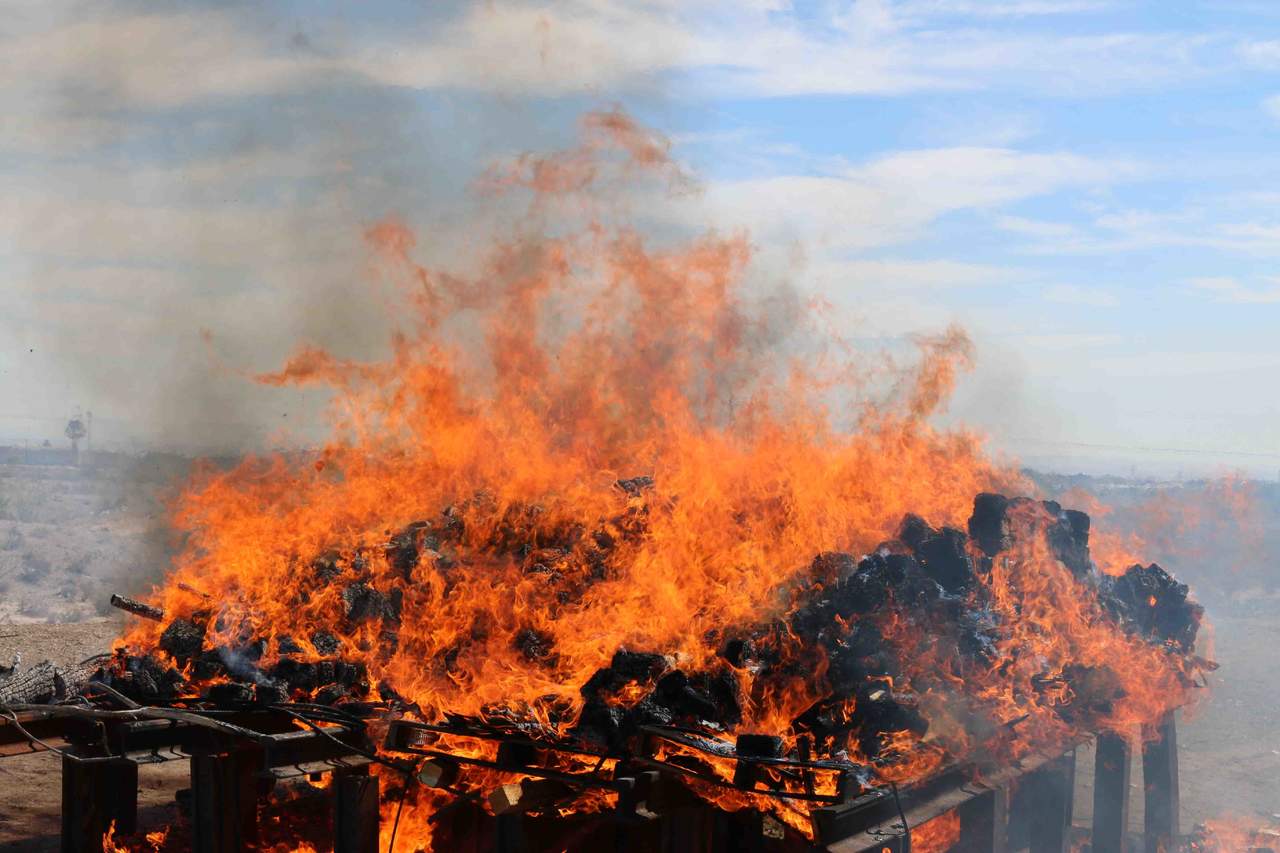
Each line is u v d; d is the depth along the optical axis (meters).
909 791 8.06
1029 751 9.82
